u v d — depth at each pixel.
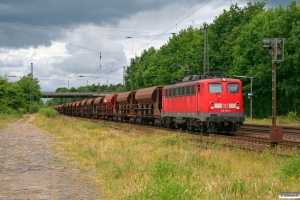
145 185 9.48
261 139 22.27
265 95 59.91
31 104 90.81
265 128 33.16
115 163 13.41
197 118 27.23
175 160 13.31
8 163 14.49
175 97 31.58
